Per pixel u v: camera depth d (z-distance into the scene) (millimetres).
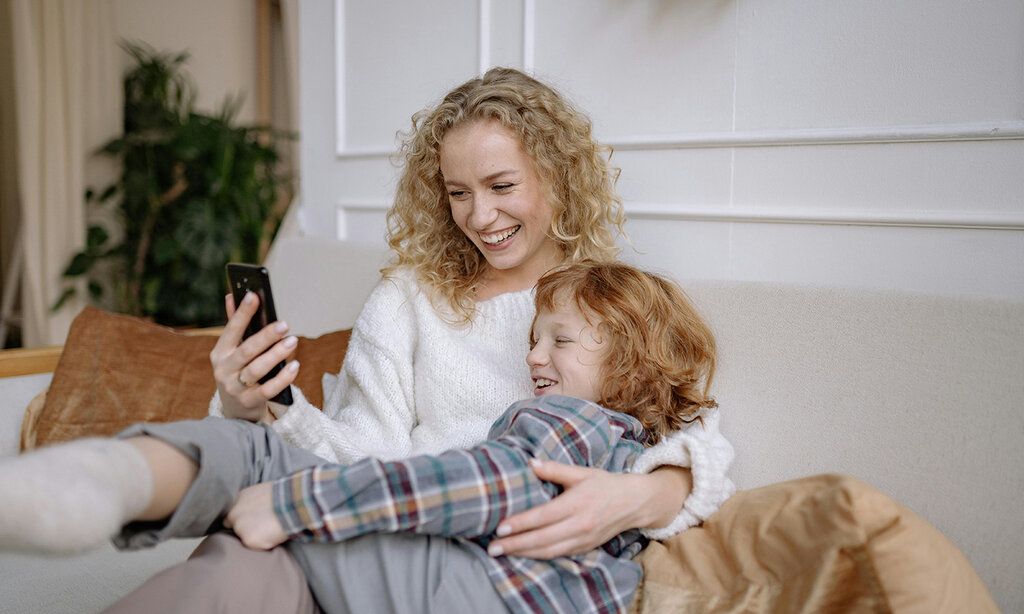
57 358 1477
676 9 1415
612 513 832
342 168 2033
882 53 1217
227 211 3586
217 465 739
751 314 1089
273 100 4684
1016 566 814
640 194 1480
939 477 886
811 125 1288
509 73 1252
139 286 3719
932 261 1188
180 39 4176
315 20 2049
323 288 1670
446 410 1158
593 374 1011
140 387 1384
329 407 1266
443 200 1271
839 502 712
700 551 849
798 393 1016
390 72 1902
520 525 787
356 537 793
